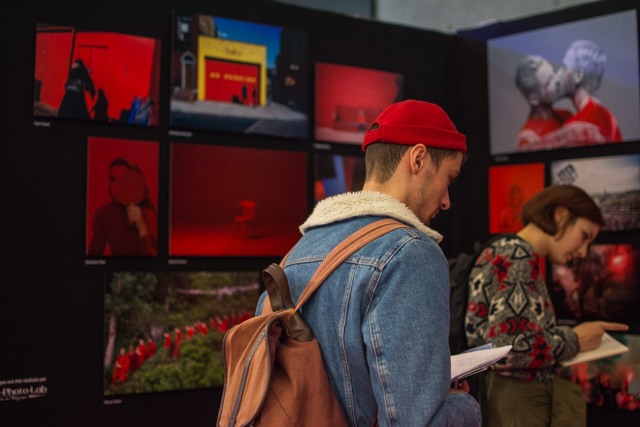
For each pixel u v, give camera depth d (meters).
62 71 2.44
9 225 2.34
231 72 2.76
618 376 2.82
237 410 0.88
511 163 3.14
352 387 0.89
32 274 2.36
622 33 2.87
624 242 2.88
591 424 2.87
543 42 3.06
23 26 2.40
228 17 2.80
